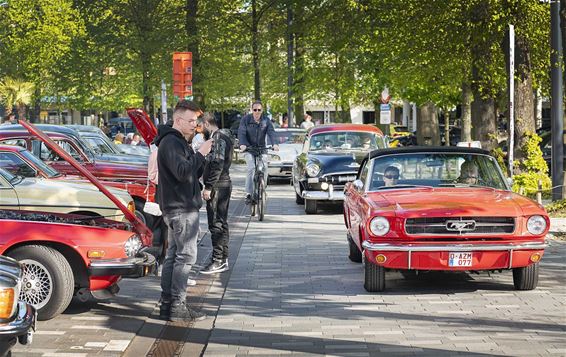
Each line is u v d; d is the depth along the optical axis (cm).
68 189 1235
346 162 2080
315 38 4050
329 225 1869
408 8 2959
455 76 3422
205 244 1573
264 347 854
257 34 4506
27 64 5978
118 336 902
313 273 1277
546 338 873
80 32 5903
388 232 1058
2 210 1031
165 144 962
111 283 996
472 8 2584
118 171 1742
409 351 829
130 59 4241
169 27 4206
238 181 3372
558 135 1975
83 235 960
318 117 8494
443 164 1230
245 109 5844
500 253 1052
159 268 1285
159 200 989
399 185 1209
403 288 1153
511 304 1041
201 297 1111
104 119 8900
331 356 814
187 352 840
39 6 5997
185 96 2302
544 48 2809
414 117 7788
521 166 2306
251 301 1084
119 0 4209
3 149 1416
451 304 1047
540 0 1936
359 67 4181
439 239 1055
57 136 1738
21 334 669
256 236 1689
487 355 809
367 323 953
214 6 4341
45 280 952
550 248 1475
